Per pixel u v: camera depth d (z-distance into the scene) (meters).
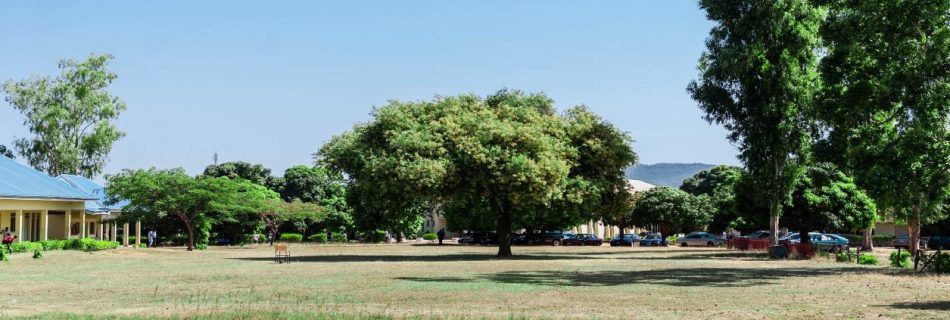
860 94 30.95
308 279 26.69
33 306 17.86
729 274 29.33
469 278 27.06
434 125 44.31
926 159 29.72
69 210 57.72
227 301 19.06
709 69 48.66
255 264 37.09
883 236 77.50
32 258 41.88
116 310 16.86
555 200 46.25
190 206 57.75
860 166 31.06
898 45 30.23
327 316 15.47
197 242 62.66
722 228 85.56
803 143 46.91
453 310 16.94
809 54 46.72
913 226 43.91
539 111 51.31
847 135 32.53
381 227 87.88
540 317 15.38
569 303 18.50
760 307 17.62
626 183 48.84
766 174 48.03
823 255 44.66
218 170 99.12
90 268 33.50
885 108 30.53
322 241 87.00
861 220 56.00
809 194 55.50
